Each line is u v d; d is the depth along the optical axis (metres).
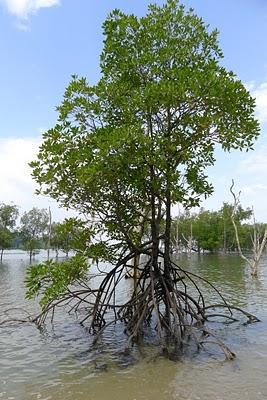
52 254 95.56
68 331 13.77
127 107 12.15
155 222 13.08
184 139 12.02
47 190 12.56
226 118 11.67
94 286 27.55
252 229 88.00
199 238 86.56
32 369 9.97
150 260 13.24
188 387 8.65
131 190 12.64
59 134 12.14
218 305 14.86
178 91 11.02
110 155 11.04
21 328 14.30
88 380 9.17
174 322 12.01
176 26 12.74
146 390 8.54
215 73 11.33
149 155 11.22
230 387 8.60
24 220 91.25
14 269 47.28
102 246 13.23
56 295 12.16
